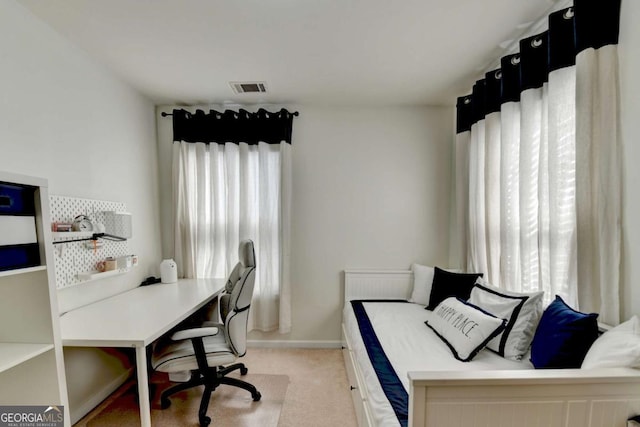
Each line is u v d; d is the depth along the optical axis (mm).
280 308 2656
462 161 2420
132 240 2336
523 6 1466
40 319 1237
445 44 1787
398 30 1648
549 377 949
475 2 1436
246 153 2635
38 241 1206
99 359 1942
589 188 1283
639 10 1151
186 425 1725
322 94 2486
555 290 1461
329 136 2732
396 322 2020
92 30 1645
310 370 2367
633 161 1182
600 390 959
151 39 1728
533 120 1634
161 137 2725
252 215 2719
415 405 940
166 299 1993
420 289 2523
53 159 1657
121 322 1549
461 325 1594
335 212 2756
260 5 1440
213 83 2281
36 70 1552
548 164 1484
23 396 1272
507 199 1808
